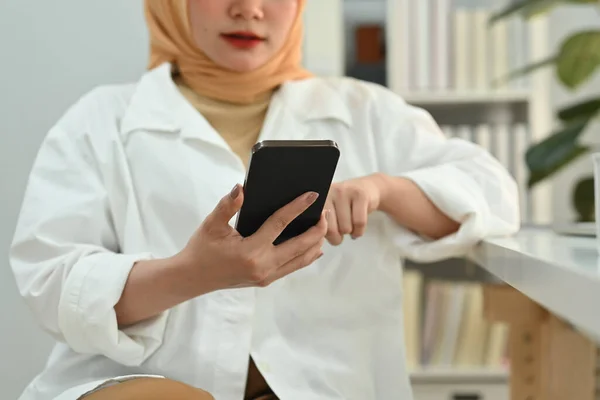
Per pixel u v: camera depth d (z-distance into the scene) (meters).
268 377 0.99
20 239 1.00
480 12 2.20
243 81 1.11
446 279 2.41
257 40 1.08
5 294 1.53
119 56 1.60
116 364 1.00
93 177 1.04
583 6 2.43
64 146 1.07
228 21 1.05
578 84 1.95
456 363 2.14
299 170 0.75
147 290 0.89
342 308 1.06
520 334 1.44
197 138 1.06
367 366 1.06
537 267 0.67
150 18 1.19
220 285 0.85
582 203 1.95
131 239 1.02
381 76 2.35
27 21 1.56
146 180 1.04
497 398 2.12
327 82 1.18
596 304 0.50
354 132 1.14
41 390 1.01
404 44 2.20
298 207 0.78
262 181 0.75
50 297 0.95
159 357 0.99
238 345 1.00
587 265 0.60
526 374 1.43
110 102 1.12
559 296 0.59
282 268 0.85
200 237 0.82
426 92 2.19
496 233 1.05
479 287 2.15
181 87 1.17
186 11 1.09
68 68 1.58
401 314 1.09
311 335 1.05
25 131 1.56
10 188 1.55
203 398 0.82
